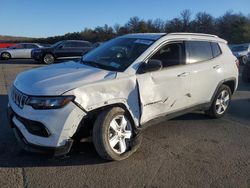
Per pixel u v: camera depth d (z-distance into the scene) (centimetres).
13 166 419
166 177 405
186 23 6600
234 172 425
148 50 491
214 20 6456
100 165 430
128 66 466
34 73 463
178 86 523
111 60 493
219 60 624
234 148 508
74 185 379
